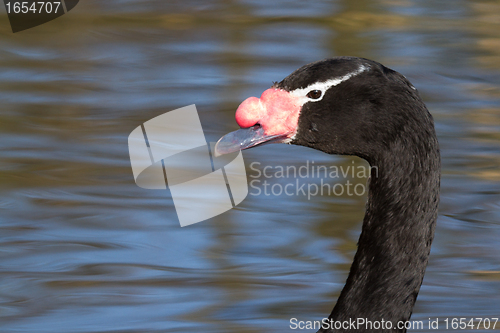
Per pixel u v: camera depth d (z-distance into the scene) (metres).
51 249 10.20
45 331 8.66
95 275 9.70
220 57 16.09
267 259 10.06
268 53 16.27
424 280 9.75
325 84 6.85
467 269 9.93
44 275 9.66
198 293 9.41
